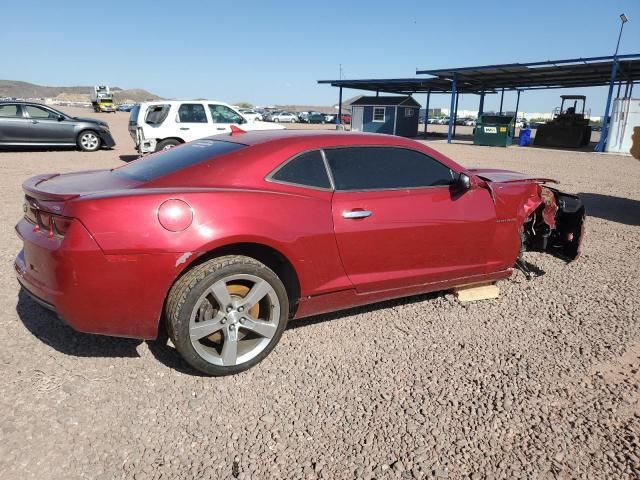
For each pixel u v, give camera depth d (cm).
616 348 358
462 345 360
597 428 269
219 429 263
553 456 247
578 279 503
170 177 310
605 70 2591
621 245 642
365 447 252
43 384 295
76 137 1638
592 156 2173
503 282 491
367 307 422
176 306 283
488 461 243
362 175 355
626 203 976
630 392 304
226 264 290
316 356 340
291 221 314
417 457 245
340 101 3825
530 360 340
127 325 284
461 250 399
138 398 286
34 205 290
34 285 291
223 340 306
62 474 228
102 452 243
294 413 278
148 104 1267
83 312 273
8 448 241
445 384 309
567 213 535
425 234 374
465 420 274
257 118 1959
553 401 293
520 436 262
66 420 264
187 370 316
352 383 309
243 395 293
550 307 431
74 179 339
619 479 232
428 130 5153
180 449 247
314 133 364
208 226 286
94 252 266
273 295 312
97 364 319
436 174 391
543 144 2950
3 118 1508
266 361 332
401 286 378
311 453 247
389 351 349
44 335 354
